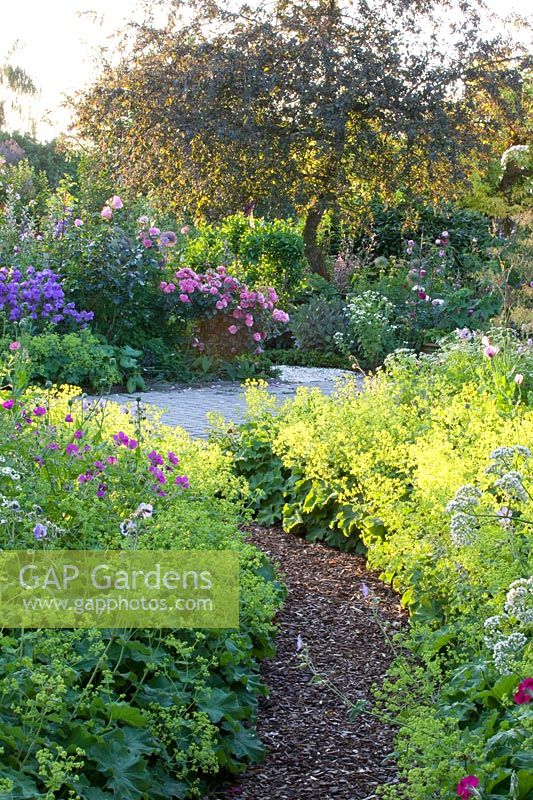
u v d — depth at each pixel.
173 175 18.16
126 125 18.72
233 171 17.31
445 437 5.35
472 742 2.64
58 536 3.54
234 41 17.45
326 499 5.54
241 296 12.88
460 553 3.71
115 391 11.28
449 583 3.84
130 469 4.18
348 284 17.80
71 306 11.60
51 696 2.48
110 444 4.40
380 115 17.50
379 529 4.99
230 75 17.19
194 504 4.11
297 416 6.66
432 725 2.65
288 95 17.39
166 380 12.16
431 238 20.12
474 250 18.69
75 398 5.06
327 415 6.08
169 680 3.08
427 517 4.13
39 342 10.78
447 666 3.64
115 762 2.62
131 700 2.93
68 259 12.23
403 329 15.06
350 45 17.55
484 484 4.25
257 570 4.55
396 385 7.21
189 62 17.64
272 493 6.21
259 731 3.47
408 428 6.14
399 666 3.25
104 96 18.22
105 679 2.76
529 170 23.23
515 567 3.47
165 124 17.50
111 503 3.90
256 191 17.88
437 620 3.96
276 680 3.90
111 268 11.91
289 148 17.39
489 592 3.53
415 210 19.25
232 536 3.95
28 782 2.36
